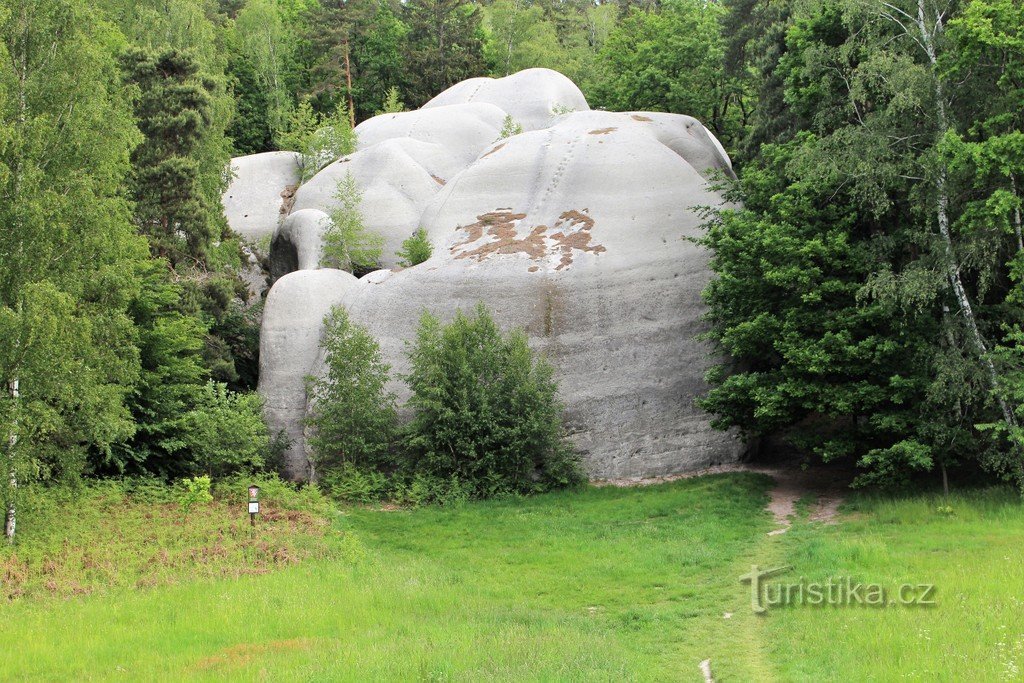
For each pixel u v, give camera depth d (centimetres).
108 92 2636
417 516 2686
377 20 7150
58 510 2325
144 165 3756
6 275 2105
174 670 1310
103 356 2245
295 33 7212
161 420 2972
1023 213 2427
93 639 1480
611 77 5909
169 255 3634
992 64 2392
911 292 2291
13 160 2166
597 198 3472
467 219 3612
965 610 1422
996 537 1964
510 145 3831
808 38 2828
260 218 4747
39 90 2230
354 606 1659
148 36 4931
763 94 3994
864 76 2500
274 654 1390
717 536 2238
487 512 2692
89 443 2508
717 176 3153
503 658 1319
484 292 3266
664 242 3306
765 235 2600
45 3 2267
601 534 2359
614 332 3173
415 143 4575
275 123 6234
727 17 4869
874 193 2445
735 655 1396
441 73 6669
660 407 3106
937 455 2398
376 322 3341
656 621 1600
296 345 3400
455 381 3006
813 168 2534
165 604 1686
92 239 2217
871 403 2450
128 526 2266
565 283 3225
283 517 2455
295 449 3266
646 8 8506
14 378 2081
